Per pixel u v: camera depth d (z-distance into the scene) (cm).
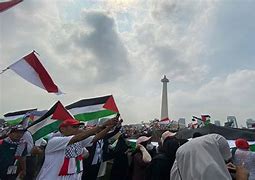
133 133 1445
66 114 700
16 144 687
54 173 470
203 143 270
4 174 671
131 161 740
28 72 622
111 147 824
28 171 743
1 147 678
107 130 520
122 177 761
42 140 793
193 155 266
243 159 660
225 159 274
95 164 781
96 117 891
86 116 894
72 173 483
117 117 523
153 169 581
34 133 731
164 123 1889
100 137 520
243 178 278
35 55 623
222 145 273
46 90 633
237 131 894
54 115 700
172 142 575
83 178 774
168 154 574
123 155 773
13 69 613
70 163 483
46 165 475
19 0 561
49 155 476
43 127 732
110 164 816
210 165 254
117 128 783
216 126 899
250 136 880
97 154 781
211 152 264
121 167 765
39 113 973
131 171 736
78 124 516
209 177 251
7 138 691
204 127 920
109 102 796
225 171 258
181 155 277
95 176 784
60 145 466
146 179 656
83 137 468
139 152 702
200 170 256
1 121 1174
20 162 706
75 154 495
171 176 293
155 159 582
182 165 274
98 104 898
